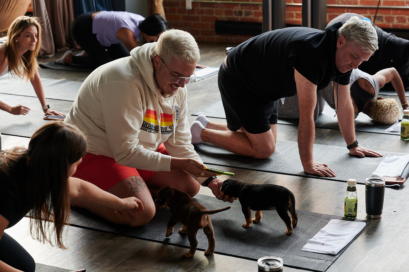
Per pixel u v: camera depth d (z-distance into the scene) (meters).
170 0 7.91
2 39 4.80
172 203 2.00
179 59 2.00
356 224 2.17
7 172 1.33
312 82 2.52
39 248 2.05
